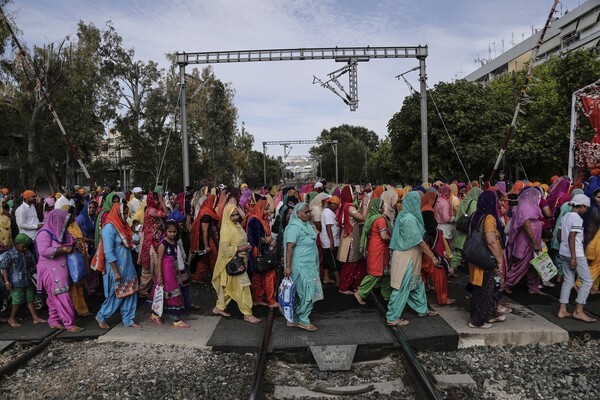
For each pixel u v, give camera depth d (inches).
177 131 1411.2
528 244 292.7
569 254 250.7
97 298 335.3
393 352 230.2
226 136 1699.1
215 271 278.5
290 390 197.6
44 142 987.9
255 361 222.7
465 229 331.0
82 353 236.7
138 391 197.9
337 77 771.4
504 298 299.0
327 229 341.4
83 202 420.5
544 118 1050.7
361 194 486.3
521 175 1270.9
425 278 307.6
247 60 741.3
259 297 307.4
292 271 253.3
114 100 1449.3
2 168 1167.6
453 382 194.2
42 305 309.1
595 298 294.4
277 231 387.5
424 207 285.6
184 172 746.8
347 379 208.7
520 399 184.2
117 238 261.0
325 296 320.2
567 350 229.0
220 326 267.7
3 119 915.4
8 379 210.8
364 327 252.1
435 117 1002.7
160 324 272.4
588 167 488.4
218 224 359.9
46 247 254.7
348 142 3051.2
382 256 278.5
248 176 2632.9
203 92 1622.8
